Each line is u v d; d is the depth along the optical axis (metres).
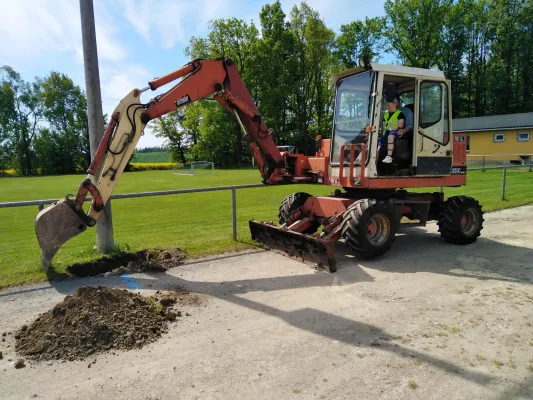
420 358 3.37
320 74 49.53
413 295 4.84
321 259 5.91
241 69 48.78
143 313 4.09
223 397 2.86
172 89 5.63
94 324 3.72
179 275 5.70
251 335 3.82
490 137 34.22
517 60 50.88
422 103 6.69
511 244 7.44
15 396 2.91
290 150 8.02
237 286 5.22
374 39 53.84
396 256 6.62
